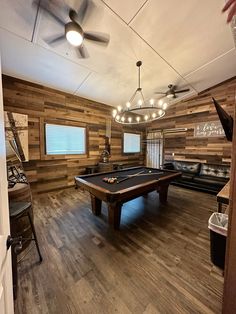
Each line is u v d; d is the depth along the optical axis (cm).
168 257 183
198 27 244
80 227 247
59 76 360
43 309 125
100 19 216
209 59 332
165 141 618
